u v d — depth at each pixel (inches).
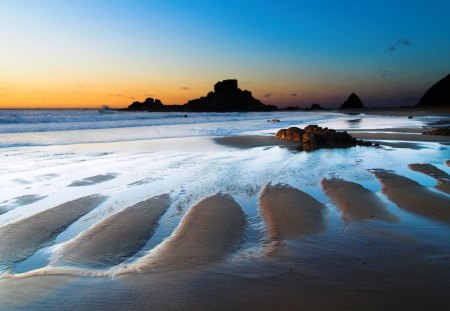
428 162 528.7
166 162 534.3
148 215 286.5
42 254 216.5
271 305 162.6
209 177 428.5
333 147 715.4
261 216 287.0
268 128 1298.0
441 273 193.5
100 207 309.0
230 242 234.8
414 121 1626.5
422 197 339.9
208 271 194.5
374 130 1111.6
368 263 205.8
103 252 218.2
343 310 158.9
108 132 1069.8
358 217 285.9
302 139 818.8
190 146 738.2
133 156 593.3
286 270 196.5
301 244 232.7
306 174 444.1
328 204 320.8
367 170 468.4
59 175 440.1
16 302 164.4
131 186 384.8
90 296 169.6
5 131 1025.5
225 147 720.3
